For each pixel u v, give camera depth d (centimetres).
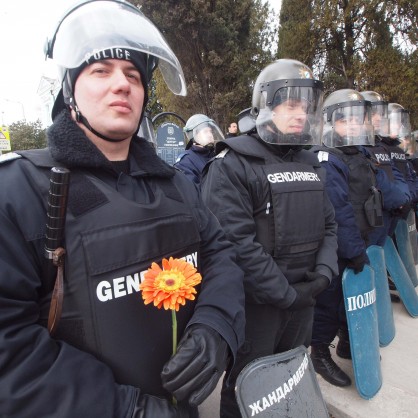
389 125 441
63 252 78
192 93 1145
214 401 208
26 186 81
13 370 68
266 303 150
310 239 163
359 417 191
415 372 228
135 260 87
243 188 156
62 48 92
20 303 74
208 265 114
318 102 177
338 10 955
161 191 102
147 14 1077
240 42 1201
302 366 140
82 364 76
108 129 93
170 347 93
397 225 340
